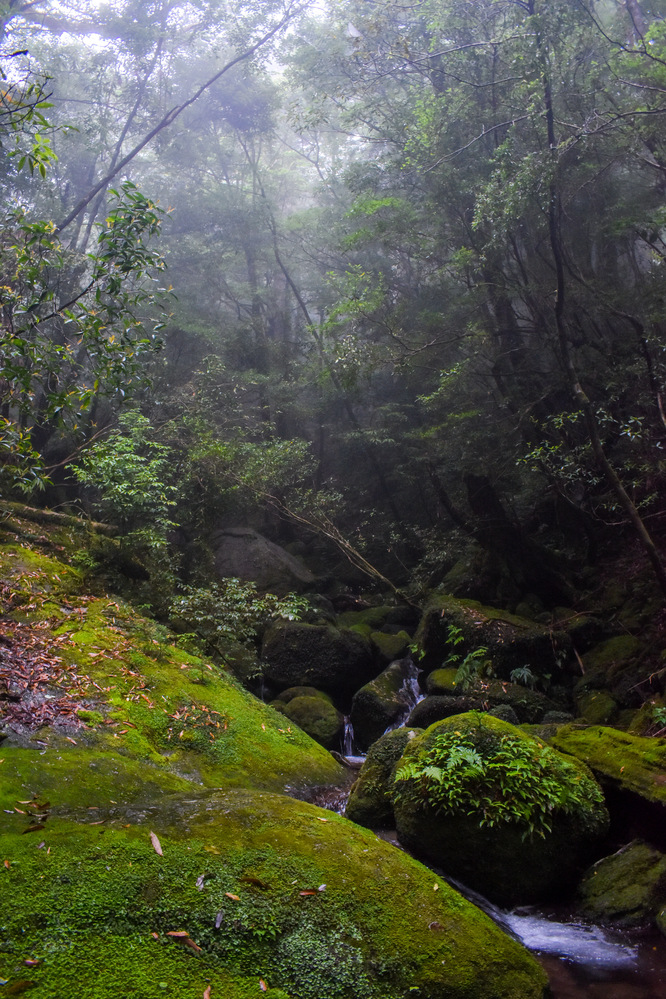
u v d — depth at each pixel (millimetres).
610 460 11711
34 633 7109
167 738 6227
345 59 15109
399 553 15367
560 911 4895
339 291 14664
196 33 18312
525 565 11352
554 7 9359
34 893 3105
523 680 9062
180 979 2910
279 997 2945
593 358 12094
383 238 13742
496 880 4953
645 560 10547
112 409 15703
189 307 17703
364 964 3186
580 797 5137
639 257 14250
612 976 4016
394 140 14195
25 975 2748
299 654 10555
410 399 16359
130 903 3178
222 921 3193
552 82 10680
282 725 7582
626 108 11039
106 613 8180
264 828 3896
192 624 9562
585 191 12945
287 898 3385
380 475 16016
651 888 4703
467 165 12664
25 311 5953
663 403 10430
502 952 3496
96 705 6184
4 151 15094
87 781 4594
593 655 9758
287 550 15945
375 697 9531
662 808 4977
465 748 5273
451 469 14328
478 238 12953
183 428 13961
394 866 3791
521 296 12344
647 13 13609
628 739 5809
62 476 14867
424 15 12891
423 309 14344
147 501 10562
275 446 13695
